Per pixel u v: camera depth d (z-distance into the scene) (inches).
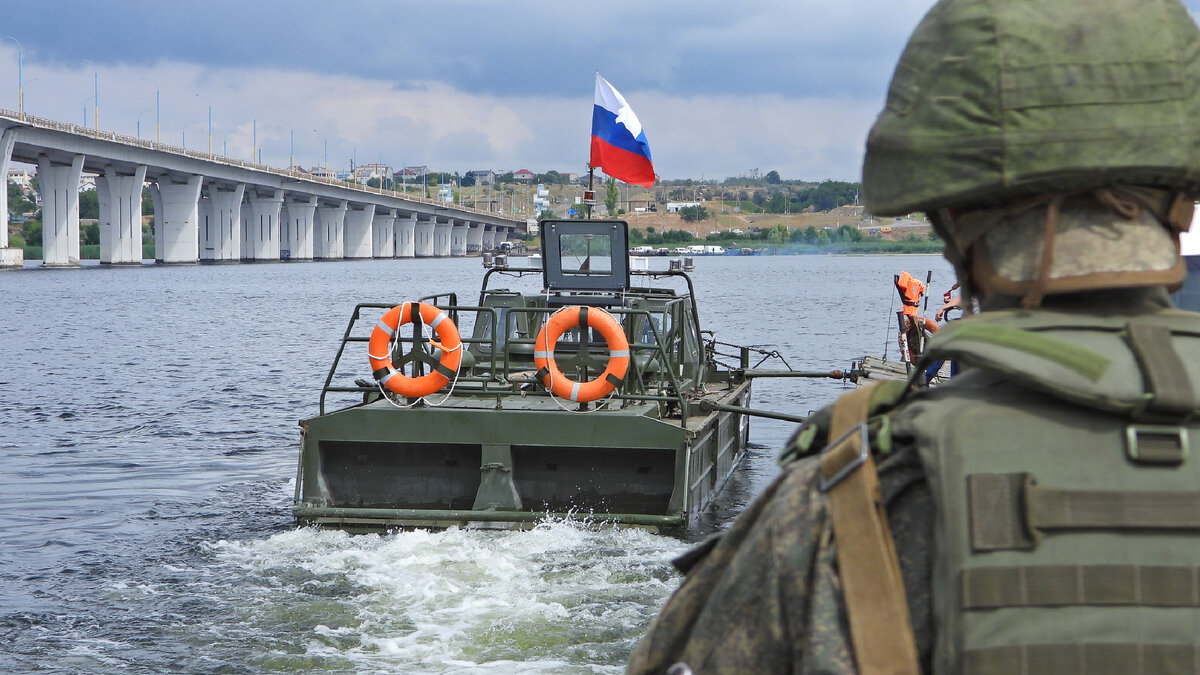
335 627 424.8
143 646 410.0
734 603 78.6
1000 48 76.7
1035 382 71.9
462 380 626.5
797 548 76.7
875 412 80.7
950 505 71.2
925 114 78.8
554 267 697.6
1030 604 68.3
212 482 728.3
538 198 4060.0
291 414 1053.8
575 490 546.3
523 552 506.6
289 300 3294.8
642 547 513.0
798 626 75.9
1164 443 70.5
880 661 71.4
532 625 422.0
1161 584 68.2
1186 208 78.1
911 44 83.0
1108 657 67.5
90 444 879.7
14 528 599.8
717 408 642.2
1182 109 74.9
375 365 556.7
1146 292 78.5
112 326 2322.8
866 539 74.4
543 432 536.4
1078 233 76.8
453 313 642.8
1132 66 75.5
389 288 3969.0
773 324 2187.5
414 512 538.6
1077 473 70.5
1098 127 74.3
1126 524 69.2
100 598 468.8
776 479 82.6
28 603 463.2
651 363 621.9
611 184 3056.1
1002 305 80.0
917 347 759.1
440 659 391.9
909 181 78.7
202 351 1749.5
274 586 475.5
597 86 786.8
